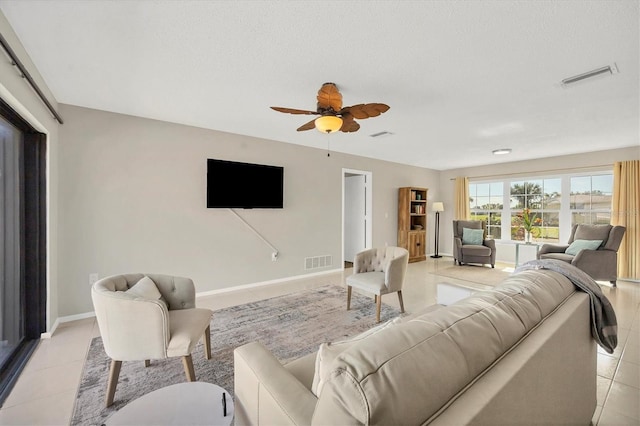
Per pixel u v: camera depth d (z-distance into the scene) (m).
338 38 1.84
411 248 6.34
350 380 0.58
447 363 0.65
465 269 5.52
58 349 2.34
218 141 3.89
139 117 3.33
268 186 4.33
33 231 2.48
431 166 6.87
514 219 6.17
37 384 1.88
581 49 1.93
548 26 1.69
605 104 2.87
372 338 0.69
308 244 4.87
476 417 0.58
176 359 2.17
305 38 1.84
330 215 5.18
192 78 2.39
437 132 3.90
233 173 3.98
